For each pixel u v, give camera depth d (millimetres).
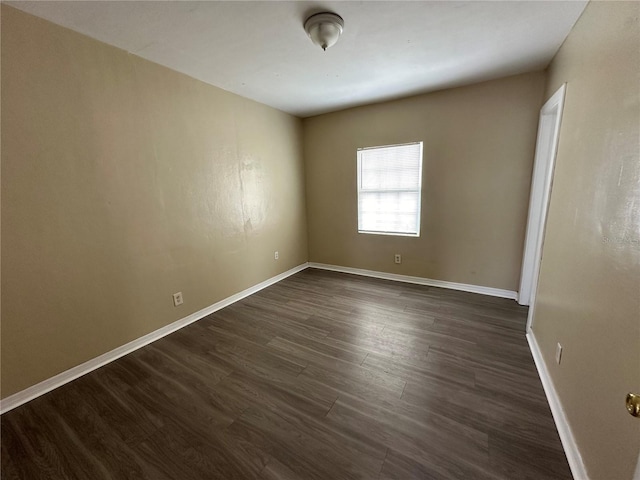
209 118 2898
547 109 2439
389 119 3578
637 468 786
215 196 3031
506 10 1715
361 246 4188
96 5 1603
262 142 3611
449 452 1389
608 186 1206
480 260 3330
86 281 2068
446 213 3424
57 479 1328
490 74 2764
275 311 3074
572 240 1593
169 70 2494
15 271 1739
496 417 1587
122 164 2217
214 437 1524
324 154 4211
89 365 2119
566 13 1723
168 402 1787
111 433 1566
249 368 2109
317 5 1646
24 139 1720
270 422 1611
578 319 1432
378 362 2125
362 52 2242
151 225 2459
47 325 1894
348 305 3168
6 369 1743
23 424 1641
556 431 1490
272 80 2807
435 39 2062
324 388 1872
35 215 1795
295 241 4395
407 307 3053
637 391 905
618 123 1152
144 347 2424
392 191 3787
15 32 1642
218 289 3158
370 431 1526
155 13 1693
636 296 948
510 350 2223
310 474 1311
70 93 1894
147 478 1318
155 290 2535
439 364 2074
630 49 1080
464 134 3152
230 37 1983
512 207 3051
